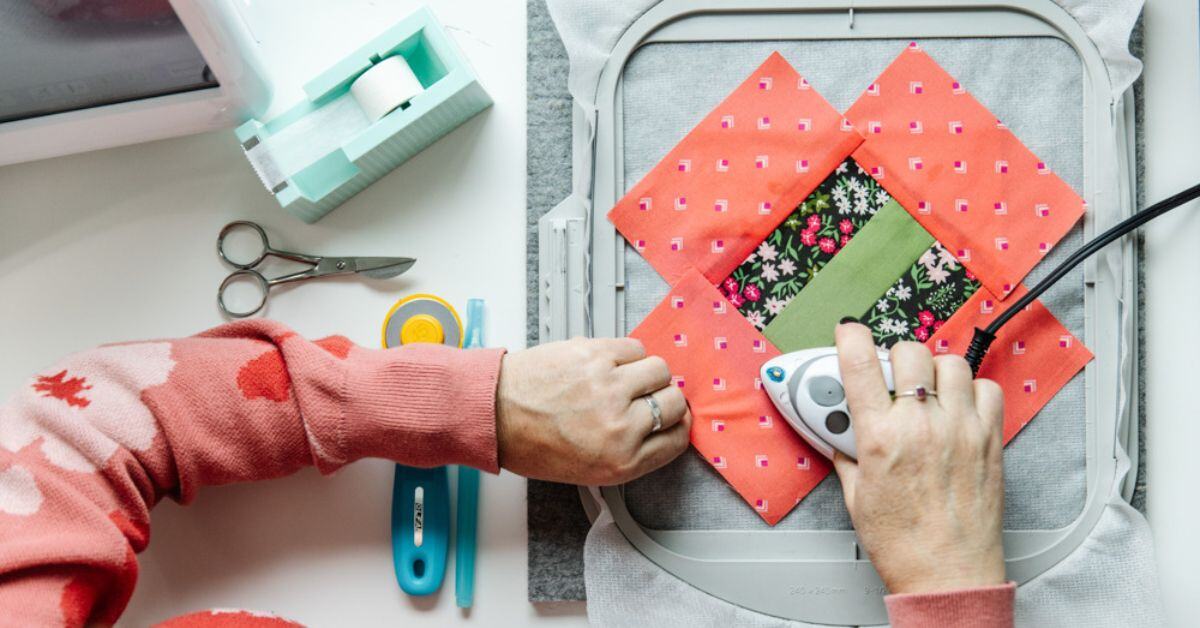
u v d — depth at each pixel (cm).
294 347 52
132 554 49
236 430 51
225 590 58
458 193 60
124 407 50
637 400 52
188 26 47
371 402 51
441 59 55
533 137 59
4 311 60
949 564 49
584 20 57
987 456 51
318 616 58
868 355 51
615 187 57
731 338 56
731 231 56
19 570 44
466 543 57
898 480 49
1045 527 56
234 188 60
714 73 57
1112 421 56
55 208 60
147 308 60
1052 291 56
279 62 60
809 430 53
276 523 58
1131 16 56
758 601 56
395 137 55
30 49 47
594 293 57
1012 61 57
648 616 56
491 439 51
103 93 52
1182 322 58
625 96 58
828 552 56
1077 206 56
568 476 53
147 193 60
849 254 56
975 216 56
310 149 55
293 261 59
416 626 58
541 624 58
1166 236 58
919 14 57
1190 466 58
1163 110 59
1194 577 57
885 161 56
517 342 59
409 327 57
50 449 48
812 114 57
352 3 60
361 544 58
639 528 56
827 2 57
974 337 54
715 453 56
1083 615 55
